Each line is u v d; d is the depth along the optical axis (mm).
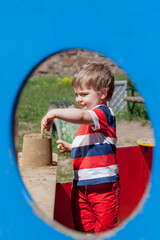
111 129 1803
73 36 1235
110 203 1773
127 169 2715
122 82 6492
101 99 1864
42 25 1221
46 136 2094
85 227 1861
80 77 1836
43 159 2020
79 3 1229
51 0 1217
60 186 2344
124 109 6508
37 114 6125
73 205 1904
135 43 1255
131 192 2730
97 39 1244
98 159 1787
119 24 1247
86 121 1604
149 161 2789
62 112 1511
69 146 1989
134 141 4723
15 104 1283
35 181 1706
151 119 1284
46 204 1399
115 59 1265
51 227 1280
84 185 1804
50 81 9508
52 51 1231
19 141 4453
